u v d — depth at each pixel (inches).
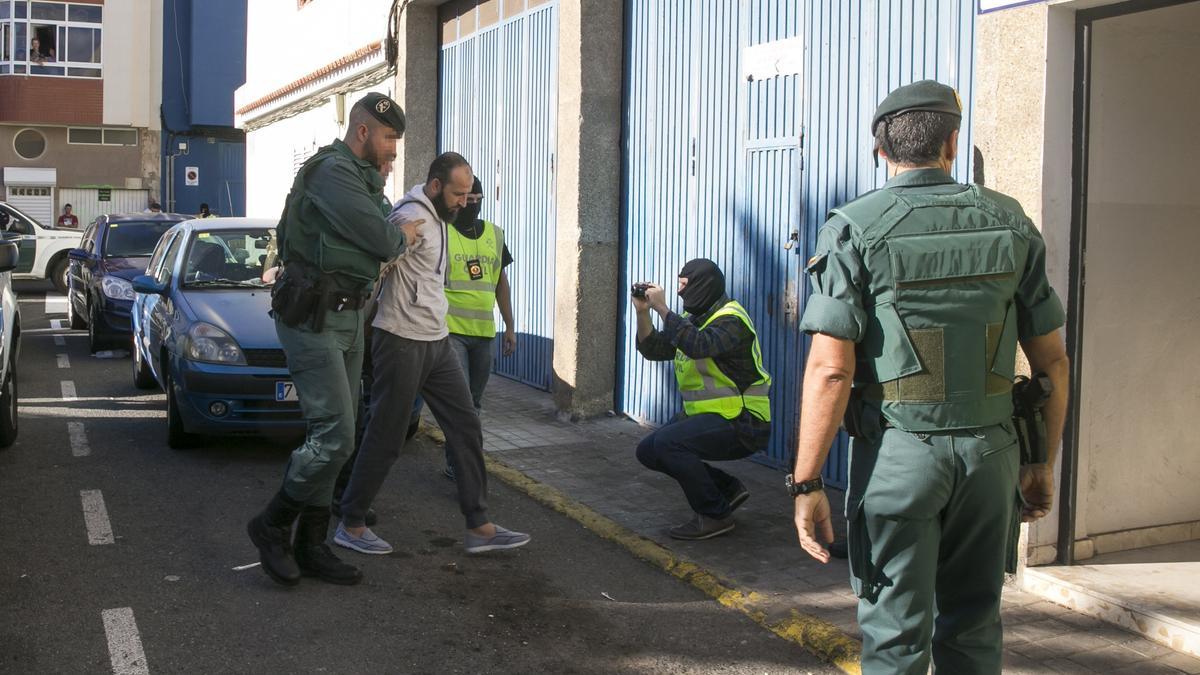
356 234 183.9
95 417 348.8
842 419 123.4
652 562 216.4
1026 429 125.6
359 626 181.5
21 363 466.0
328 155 187.9
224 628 178.5
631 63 344.2
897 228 118.0
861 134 252.4
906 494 116.4
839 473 259.8
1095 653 168.4
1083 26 189.6
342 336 190.1
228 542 223.6
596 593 200.2
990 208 120.8
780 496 260.2
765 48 283.4
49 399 379.9
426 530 236.8
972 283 117.6
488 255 272.1
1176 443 213.9
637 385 343.3
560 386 352.5
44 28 1280.8
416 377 207.8
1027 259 122.9
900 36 240.2
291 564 196.7
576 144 343.0
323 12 602.2
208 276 327.6
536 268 402.9
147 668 162.1
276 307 188.7
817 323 117.4
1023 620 181.6
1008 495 119.3
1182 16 199.6
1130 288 204.5
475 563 215.6
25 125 1290.6
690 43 315.6
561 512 251.3
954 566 123.3
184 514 243.0
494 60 433.7
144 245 522.9
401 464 294.7
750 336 224.5
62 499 253.1
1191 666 163.8
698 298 226.7
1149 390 209.3
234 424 285.0
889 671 119.6
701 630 183.2
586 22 341.7
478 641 176.9
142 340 379.9
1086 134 192.2
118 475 275.9
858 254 118.3
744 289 293.9
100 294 481.1
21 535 225.5
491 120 438.0
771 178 282.5
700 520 226.8
